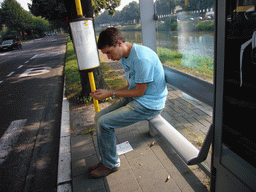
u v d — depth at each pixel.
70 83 6.36
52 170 2.68
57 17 20.78
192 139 2.24
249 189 1.17
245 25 0.99
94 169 2.29
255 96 1.01
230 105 1.19
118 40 1.74
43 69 10.09
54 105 5.05
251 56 0.99
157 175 2.16
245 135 1.13
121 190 2.03
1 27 64.75
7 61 14.90
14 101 5.64
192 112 2.31
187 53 1.96
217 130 1.35
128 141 2.84
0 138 3.65
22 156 3.05
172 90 2.66
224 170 1.35
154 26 2.68
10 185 2.47
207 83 1.72
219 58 1.19
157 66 1.87
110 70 7.76
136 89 1.83
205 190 1.90
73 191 2.09
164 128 2.03
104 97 1.91
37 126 4.00
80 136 3.17
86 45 2.76
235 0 1.01
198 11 1.71
